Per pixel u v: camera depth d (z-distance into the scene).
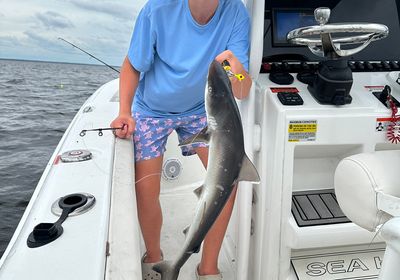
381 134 1.44
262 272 1.58
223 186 0.96
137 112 1.67
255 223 1.63
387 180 0.84
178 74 1.50
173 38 1.45
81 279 0.77
